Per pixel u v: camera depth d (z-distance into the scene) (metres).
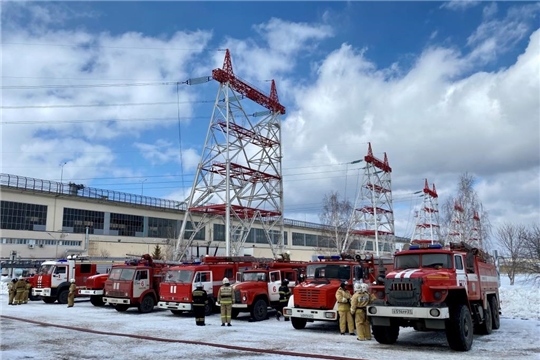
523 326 17.12
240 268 23.84
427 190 80.69
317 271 17.94
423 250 13.85
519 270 34.84
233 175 40.53
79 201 53.25
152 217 61.59
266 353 11.54
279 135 45.09
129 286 23.84
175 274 22.28
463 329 11.95
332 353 11.56
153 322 19.11
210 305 22.34
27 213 48.28
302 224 80.50
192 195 40.25
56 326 17.20
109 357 11.05
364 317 14.02
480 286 14.66
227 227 36.94
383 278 14.67
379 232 65.38
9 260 44.53
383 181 68.56
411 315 11.98
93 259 31.25
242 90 41.47
